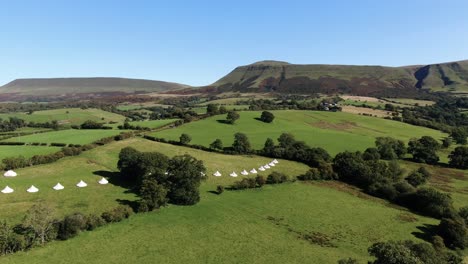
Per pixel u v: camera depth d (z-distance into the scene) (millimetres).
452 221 70188
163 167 79062
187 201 74500
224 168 103375
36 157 91562
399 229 71500
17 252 49875
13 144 112562
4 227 51312
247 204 78250
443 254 56219
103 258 50375
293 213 75062
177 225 64250
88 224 58844
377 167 104125
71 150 100750
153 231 60875
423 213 82750
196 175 76812
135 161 82438
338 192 92875
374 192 94500
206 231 62781
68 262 48375
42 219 54094
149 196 69750
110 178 85375
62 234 55062
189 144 125000
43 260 48281
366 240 64938
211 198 80125
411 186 92188
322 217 74250
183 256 53188
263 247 58438
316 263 54500
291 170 108625
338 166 107062
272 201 81375
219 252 55406
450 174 120688
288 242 61250
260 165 110062
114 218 62625
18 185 74250
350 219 74562
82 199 70438
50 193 71688
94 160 97938
